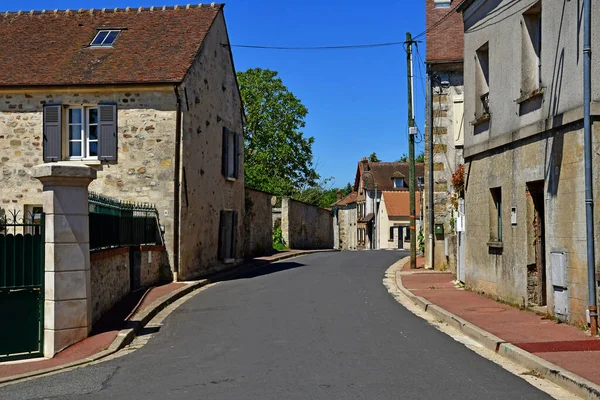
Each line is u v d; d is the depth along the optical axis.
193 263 18.28
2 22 20.80
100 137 17.38
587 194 8.82
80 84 17.16
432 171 20.56
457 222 16.02
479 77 13.66
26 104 17.64
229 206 22.28
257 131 42.00
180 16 20.42
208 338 9.63
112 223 12.73
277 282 17.59
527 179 11.06
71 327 9.12
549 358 7.37
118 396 6.47
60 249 9.06
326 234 45.34
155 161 17.30
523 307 11.27
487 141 12.90
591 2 8.87
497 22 12.38
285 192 41.12
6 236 8.84
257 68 42.19
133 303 12.72
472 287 14.18
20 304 8.84
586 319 9.04
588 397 6.05
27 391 6.86
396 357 7.98
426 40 21.00
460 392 6.32
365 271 20.94
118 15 20.77
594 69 8.84
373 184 60.69
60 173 9.01
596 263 8.79
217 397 6.26
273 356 8.12
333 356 8.05
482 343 8.84
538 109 10.58
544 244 11.13
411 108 22.09
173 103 17.31
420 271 19.91
